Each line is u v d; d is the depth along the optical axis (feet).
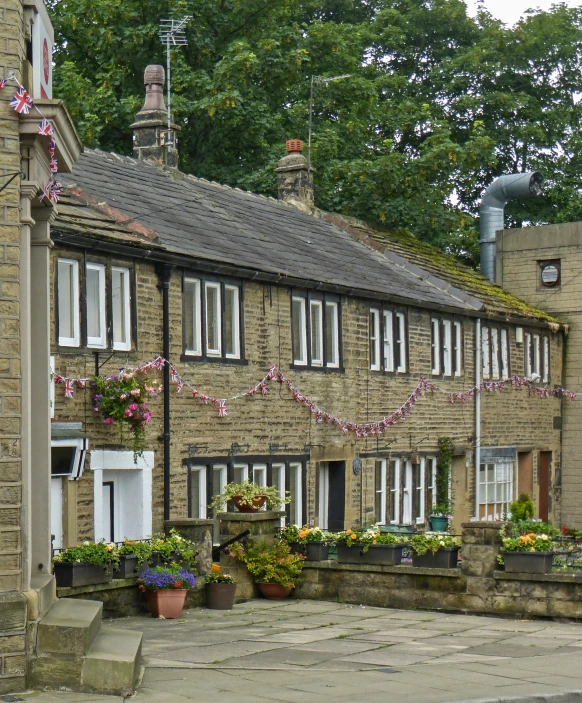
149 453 61.57
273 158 111.65
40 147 35.68
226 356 69.15
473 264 137.90
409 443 88.63
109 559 50.44
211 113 106.83
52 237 55.16
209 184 89.35
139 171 81.76
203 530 56.75
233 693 35.76
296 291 76.28
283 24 126.21
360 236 100.53
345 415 80.79
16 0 34.63
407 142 142.00
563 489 113.70
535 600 55.31
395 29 140.77
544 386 111.04
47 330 38.22
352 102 122.93
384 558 59.06
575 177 144.46
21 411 34.12
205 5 115.55
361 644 46.68
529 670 41.68
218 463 67.51
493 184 117.39
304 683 37.83
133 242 60.44
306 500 75.92
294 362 75.92
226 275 69.36
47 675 34.30
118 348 60.44
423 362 91.09
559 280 113.80
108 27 111.34
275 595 60.49
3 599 33.45
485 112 143.23
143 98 113.09
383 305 86.33
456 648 46.39
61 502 55.31
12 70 34.42
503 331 104.32
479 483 98.99
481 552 56.75
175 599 52.29
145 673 38.58
